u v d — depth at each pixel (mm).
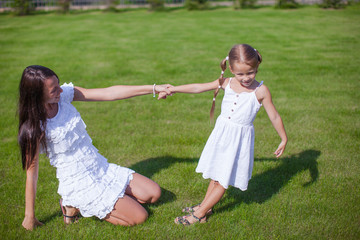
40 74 2291
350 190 3141
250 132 2629
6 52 9516
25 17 17734
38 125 2381
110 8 19484
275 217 2830
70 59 8664
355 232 2615
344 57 8414
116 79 6957
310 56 8602
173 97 5852
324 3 18062
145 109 5320
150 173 3510
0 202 3000
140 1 22703
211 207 2734
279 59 8367
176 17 16625
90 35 12078
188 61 8367
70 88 2664
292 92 5941
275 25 13531
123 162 3754
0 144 4109
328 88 6129
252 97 2523
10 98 5770
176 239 2615
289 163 3662
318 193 3129
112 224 2758
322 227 2680
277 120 2609
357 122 4641
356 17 14883
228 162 2621
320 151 3902
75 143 2576
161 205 3023
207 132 4457
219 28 13180
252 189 3248
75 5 21844
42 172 3482
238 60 2355
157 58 8711
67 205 2680
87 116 5039
